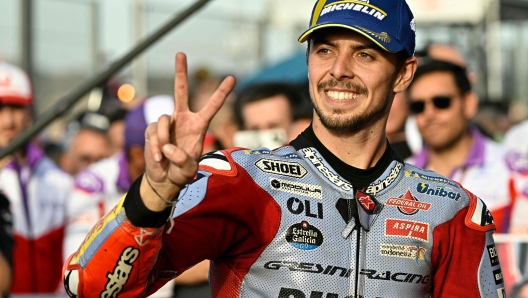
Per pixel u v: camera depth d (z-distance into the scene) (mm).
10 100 6797
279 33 15367
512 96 15398
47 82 11977
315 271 2965
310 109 6992
